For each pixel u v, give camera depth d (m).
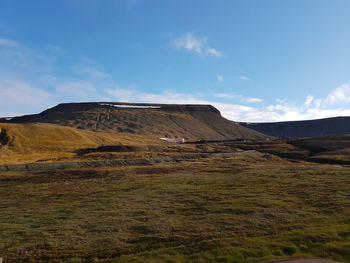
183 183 39.84
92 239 17.39
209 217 21.50
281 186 35.19
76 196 32.72
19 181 46.53
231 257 12.27
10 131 109.31
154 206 26.30
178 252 13.84
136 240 16.84
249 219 20.36
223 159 81.50
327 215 20.78
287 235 15.38
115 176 49.62
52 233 18.80
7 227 20.56
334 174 45.47
